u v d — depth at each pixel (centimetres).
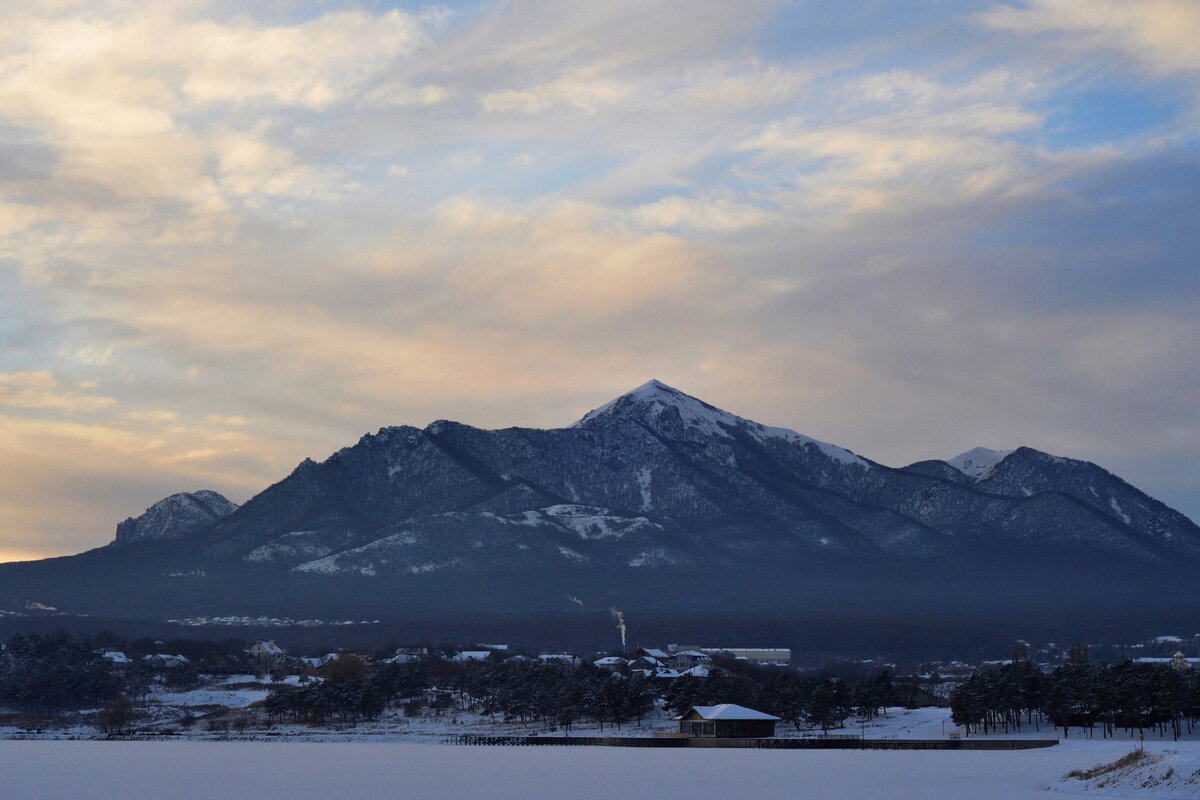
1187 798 17088
